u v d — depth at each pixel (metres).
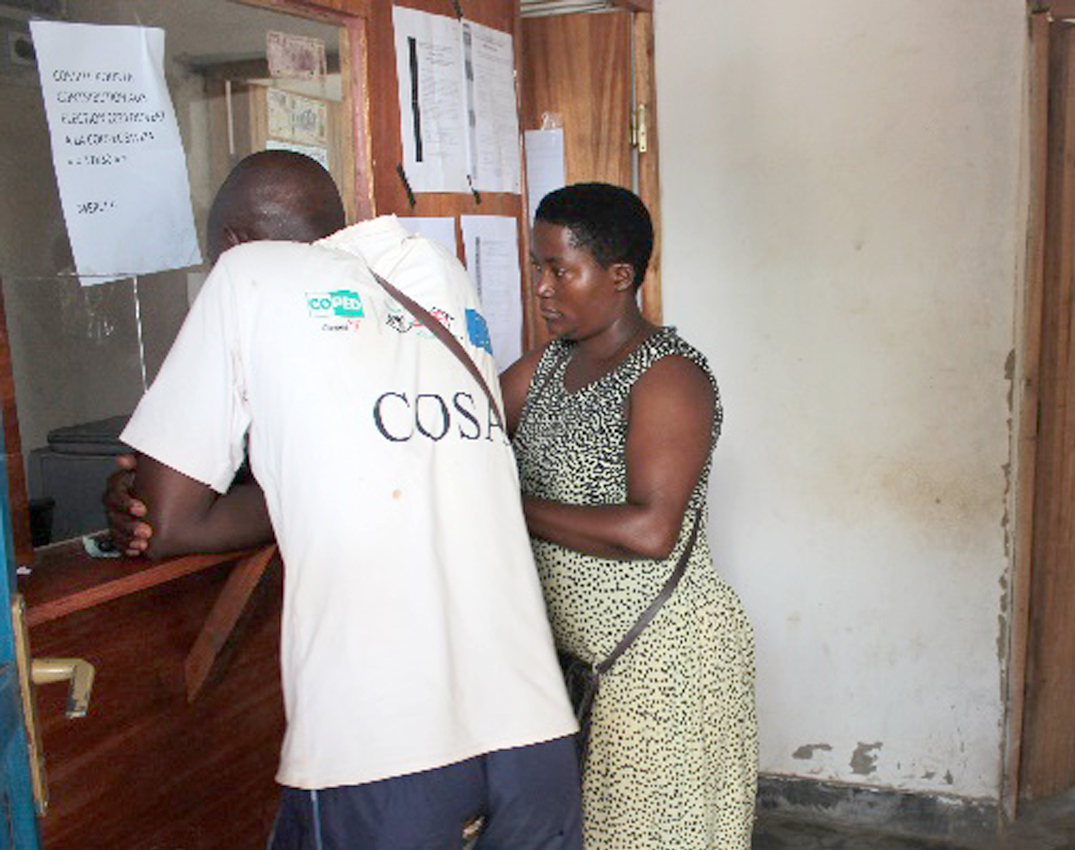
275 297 1.17
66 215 1.52
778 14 2.69
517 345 2.44
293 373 1.15
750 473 2.86
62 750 1.32
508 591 1.25
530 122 2.81
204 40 1.70
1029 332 2.63
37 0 1.48
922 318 2.68
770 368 2.81
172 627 1.48
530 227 2.79
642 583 1.58
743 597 2.91
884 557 2.79
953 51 2.58
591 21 2.75
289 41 1.81
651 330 1.62
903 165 2.64
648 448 1.50
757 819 2.91
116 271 1.60
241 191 1.38
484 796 1.21
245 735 1.63
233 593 1.42
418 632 1.15
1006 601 2.72
